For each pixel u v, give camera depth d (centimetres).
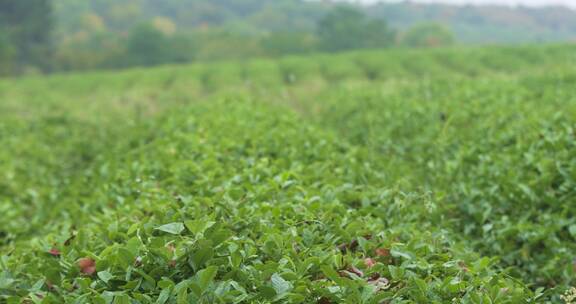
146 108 1891
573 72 1434
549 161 581
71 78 3647
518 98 1066
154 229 377
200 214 391
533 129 729
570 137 620
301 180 528
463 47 3834
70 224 560
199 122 935
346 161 689
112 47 7188
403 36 9325
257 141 716
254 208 418
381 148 936
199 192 489
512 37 12888
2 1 6888
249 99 1265
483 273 373
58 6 10606
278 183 489
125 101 2205
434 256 392
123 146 1008
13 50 5800
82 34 9131
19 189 873
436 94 1325
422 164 802
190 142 738
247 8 13462
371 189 548
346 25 7269
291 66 3291
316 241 382
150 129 1090
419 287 324
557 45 3156
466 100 1156
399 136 1012
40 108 2000
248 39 7225
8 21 6912
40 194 827
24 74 6053
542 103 1010
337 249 375
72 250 379
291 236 368
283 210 421
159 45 6688
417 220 505
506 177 595
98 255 377
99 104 2062
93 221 536
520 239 522
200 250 323
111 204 596
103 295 303
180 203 443
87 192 774
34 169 1000
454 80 1544
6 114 1884
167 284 309
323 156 691
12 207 756
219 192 441
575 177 552
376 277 351
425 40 7806
